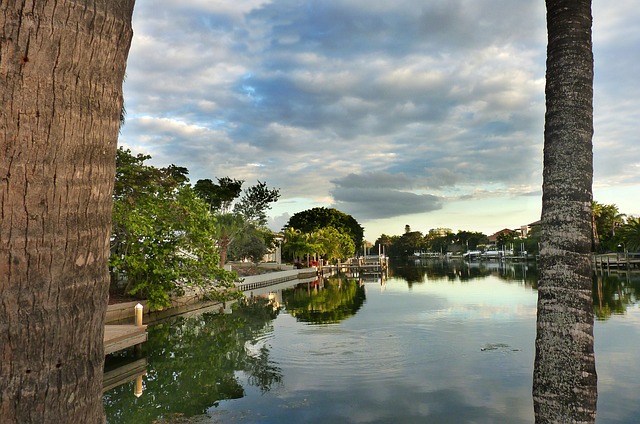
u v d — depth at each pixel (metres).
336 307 20.56
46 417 1.51
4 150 1.45
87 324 1.64
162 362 10.94
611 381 8.50
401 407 7.45
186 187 20.14
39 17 1.50
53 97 1.54
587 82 3.67
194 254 19.61
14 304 1.47
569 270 3.51
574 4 3.69
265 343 12.72
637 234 52.44
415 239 143.12
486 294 25.02
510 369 9.50
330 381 8.95
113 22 1.71
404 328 14.48
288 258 61.25
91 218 1.65
